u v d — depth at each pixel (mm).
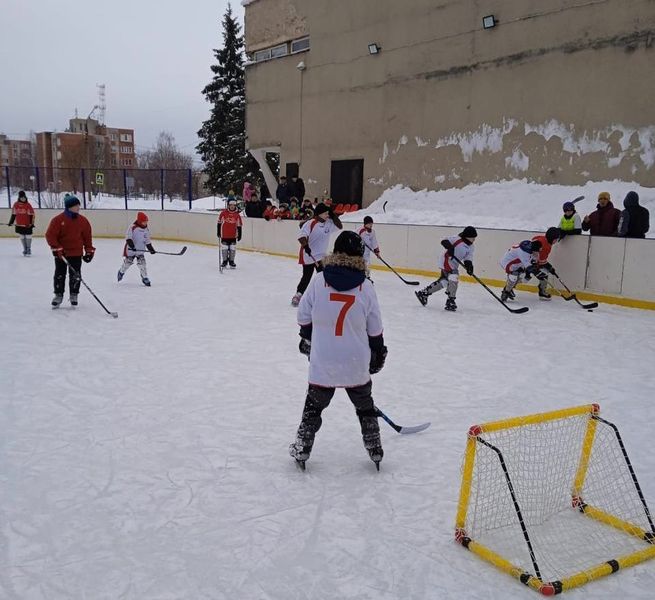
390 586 2389
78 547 2637
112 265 13023
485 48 14227
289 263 14031
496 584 2414
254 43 21719
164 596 2311
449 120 15305
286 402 4559
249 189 19031
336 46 18328
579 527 2861
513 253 8883
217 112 37406
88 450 3656
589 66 12273
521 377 5305
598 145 12273
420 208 15422
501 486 2990
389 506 3025
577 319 7848
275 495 3121
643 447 3777
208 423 4113
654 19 11188
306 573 2467
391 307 8688
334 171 19031
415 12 15805
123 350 6066
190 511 2951
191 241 18844
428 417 4301
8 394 4676
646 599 2338
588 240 9047
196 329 7082
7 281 10570
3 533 2744
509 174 14031
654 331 7152
